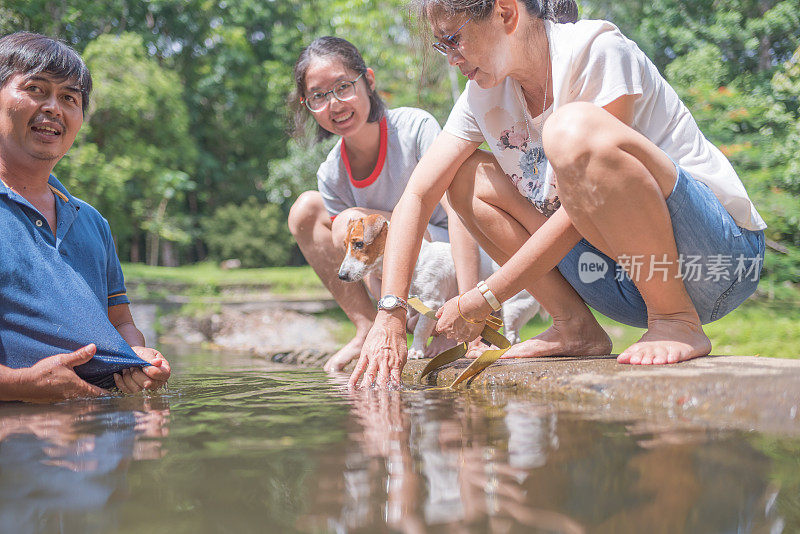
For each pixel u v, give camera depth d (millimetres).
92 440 1154
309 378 2371
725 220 1860
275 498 790
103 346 1915
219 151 27750
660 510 745
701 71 11672
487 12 1812
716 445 1045
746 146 9750
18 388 1763
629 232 1719
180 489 833
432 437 1128
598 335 2244
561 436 1124
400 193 3229
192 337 8406
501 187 2186
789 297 8852
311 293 14742
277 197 18500
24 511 750
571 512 738
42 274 1920
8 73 1963
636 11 13984
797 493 803
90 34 19438
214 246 24719
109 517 726
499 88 2082
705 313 2055
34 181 2033
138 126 18266
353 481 862
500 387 1846
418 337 3090
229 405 1588
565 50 1857
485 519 713
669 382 1449
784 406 1263
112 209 17797
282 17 25938
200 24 24734
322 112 3043
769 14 12445
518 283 1937
